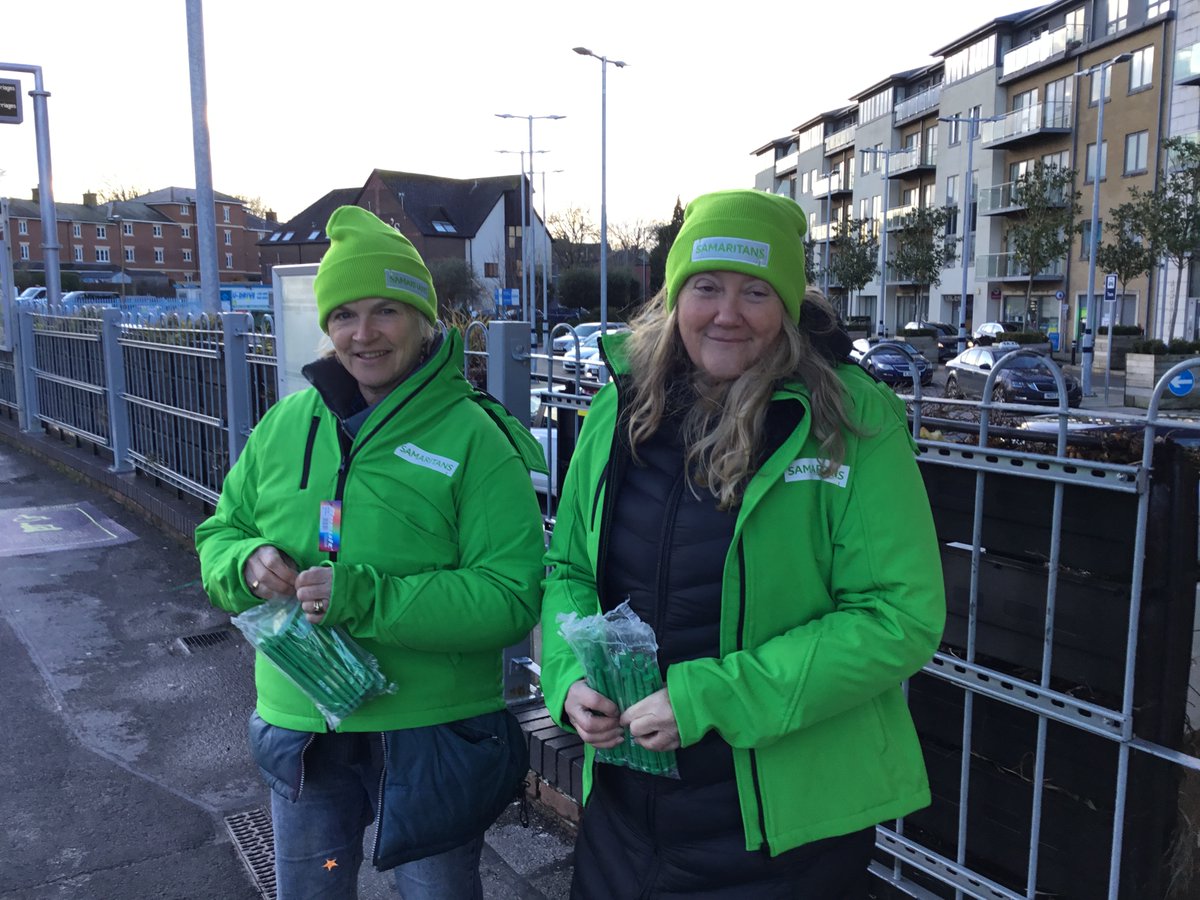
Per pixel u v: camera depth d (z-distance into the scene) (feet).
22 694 13.78
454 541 6.37
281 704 6.46
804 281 5.22
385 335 6.28
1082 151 121.70
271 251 250.57
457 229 225.56
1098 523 6.18
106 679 14.30
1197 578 5.97
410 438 6.30
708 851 5.24
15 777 11.44
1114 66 115.14
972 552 6.96
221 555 6.53
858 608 4.94
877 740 5.21
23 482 28.32
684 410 5.41
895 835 7.83
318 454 6.44
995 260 138.31
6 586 18.57
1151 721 5.99
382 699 6.20
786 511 4.97
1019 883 6.98
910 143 169.27
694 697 4.75
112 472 26.27
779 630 5.06
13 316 35.12
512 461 6.50
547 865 9.72
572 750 10.36
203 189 29.27
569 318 176.04
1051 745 6.64
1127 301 112.27
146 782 11.35
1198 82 101.76
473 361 12.73
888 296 178.29
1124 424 6.29
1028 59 129.29
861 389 5.11
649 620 5.26
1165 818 6.21
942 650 7.39
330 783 6.54
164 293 200.75
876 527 4.90
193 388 21.30
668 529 5.19
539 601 6.34
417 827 6.15
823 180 206.49
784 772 5.02
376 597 5.90
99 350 27.43
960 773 7.34
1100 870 6.42
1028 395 27.78
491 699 6.57
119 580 18.99
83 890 9.29
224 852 9.96
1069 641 6.41
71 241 287.28
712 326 5.12
